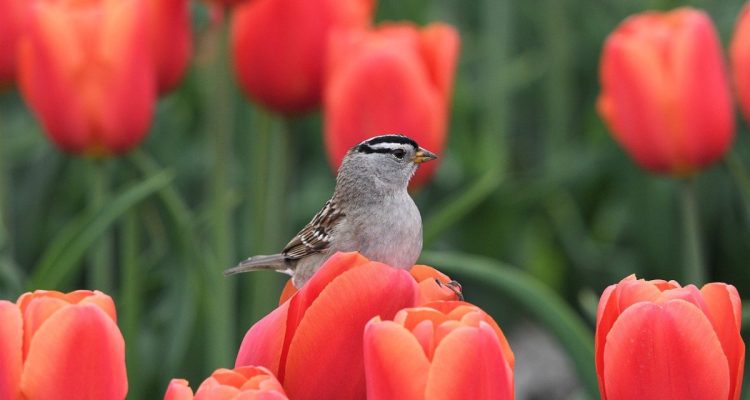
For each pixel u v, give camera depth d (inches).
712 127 355.3
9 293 336.5
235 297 441.7
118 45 344.8
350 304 167.2
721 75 355.3
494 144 490.3
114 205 326.0
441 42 362.0
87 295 173.8
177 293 367.9
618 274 480.4
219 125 362.9
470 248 474.0
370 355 152.0
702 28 349.7
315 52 374.0
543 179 490.9
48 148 469.7
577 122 583.2
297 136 521.3
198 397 148.9
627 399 176.2
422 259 331.3
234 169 482.9
